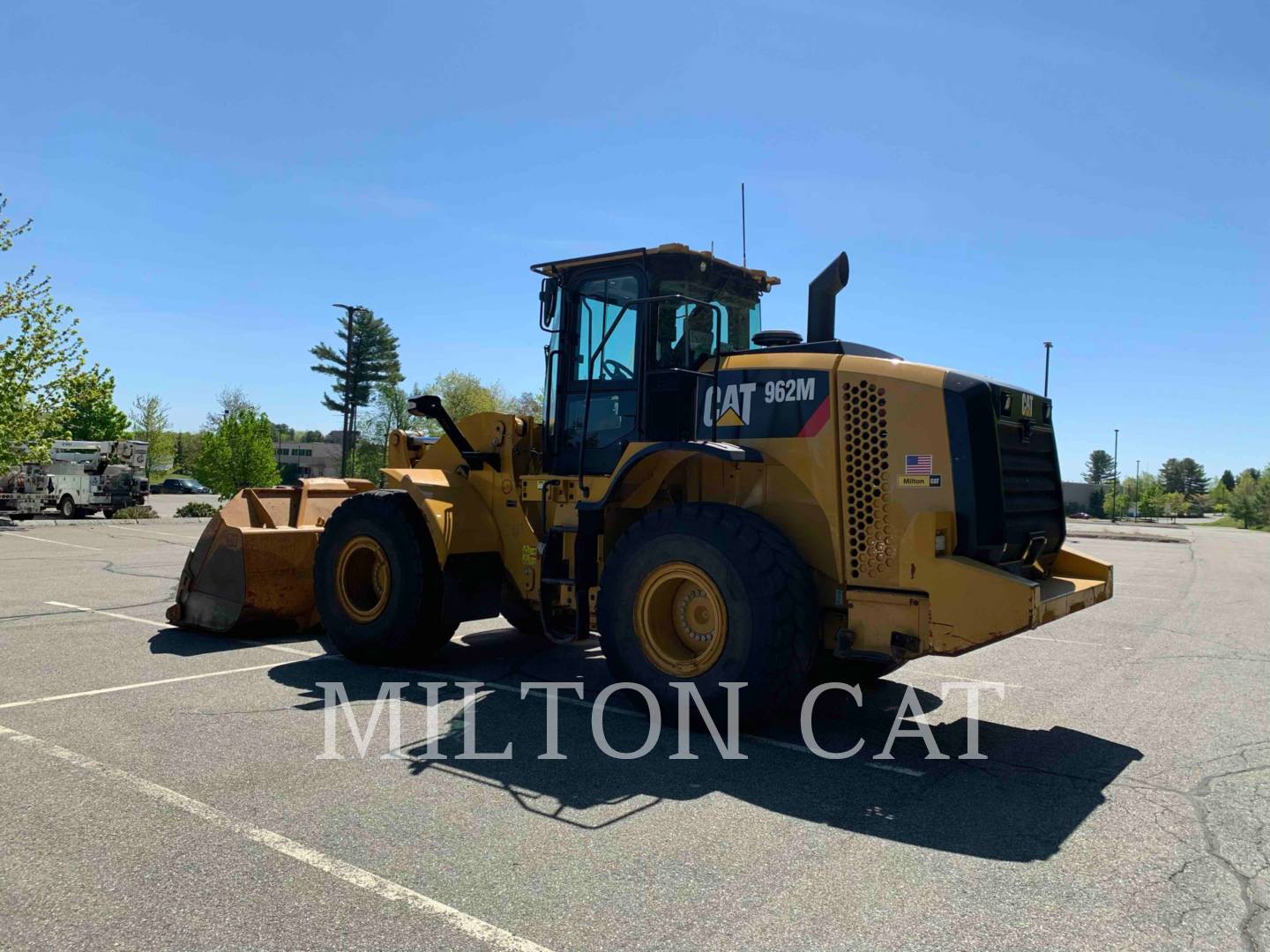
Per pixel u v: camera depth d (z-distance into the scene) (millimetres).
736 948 2768
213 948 2707
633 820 3803
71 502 25609
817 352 5293
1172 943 2846
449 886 3143
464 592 6656
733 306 6633
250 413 41375
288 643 7512
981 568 4582
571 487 6332
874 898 3123
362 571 6957
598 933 2834
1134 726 5551
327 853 3383
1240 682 6879
